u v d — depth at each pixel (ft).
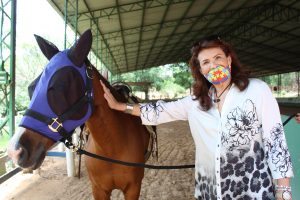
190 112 7.11
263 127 6.36
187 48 106.01
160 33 74.79
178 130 41.27
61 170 22.91
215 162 6.52
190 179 19.65
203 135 6.78
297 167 12.25
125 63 124.47
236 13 66.13
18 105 55.06
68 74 7.21
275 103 6.39
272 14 62.18
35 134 6.93
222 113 6.44
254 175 6.43
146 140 11.96
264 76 143.43
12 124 22.36
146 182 19.30
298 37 75.97
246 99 6.35
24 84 99.71
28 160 6.71
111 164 9.57
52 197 17.66
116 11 48.42
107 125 8.91
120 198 16.81
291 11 61.11
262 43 86.74
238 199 6.52
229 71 6.45
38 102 6.96
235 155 6.41
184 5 53.98
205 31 81.46
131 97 13.03
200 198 7.20
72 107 7.27
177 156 25.76
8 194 18.30
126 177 9.84
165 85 174.29
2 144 25.61
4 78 21.68
